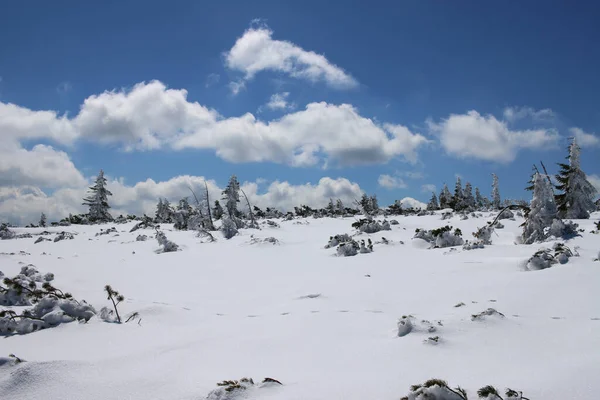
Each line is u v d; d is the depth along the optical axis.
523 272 9.88
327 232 28.23
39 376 4.29
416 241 17.84
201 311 7.86
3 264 15.11
